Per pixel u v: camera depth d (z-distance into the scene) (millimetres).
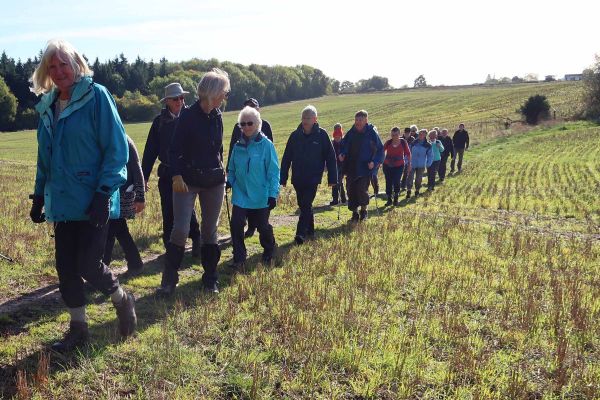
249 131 5926
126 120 87500
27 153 36844
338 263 6273
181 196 4930
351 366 3627
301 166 7461
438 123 51781
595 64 46344
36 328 4070
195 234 6398
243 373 3525
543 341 4246
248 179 5984
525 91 76750
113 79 98188
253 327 4199
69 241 3555
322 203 12078
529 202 12797
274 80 123250
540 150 27344
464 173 19531
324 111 78688
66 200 3432
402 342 4012
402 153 11922
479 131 41406
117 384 3322
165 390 3254
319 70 138375
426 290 5410
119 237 5613
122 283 5324
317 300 4824
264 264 6211
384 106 78188
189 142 4848
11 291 4941
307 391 3340
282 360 3732
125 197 5410
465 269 6234
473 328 4457
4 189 12797
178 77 98250
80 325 3756
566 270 6426
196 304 4750
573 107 50812
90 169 3453
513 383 3365
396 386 3432
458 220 9508
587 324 4477
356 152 9094
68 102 3406
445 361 3844
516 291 5477
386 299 5121
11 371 3389
